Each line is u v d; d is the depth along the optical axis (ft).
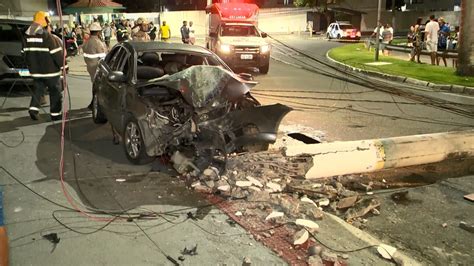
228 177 17.71
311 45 107.24
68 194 16.65
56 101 27.73
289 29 162.81
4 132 25.23
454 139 20.62
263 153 20.06
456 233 15.03
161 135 18.80
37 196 16.42
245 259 12.32
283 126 28.30
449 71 56.24
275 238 13.66
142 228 14.15
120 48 24.77
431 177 20.20
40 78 27.04
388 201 17.52
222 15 60.08
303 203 15.69
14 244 12.93
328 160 18.06
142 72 22.17
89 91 40.24
